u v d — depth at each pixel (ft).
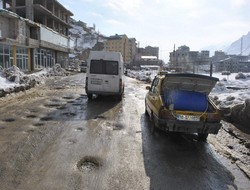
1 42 81.35
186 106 20.57
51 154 16.99
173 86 22.66
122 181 13.75
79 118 28.07
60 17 180.04
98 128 24.17
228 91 53.06
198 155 18.40
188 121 19.74
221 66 291.17
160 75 26.66
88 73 40.04
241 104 29.27
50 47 126.21
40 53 122.62
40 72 97.30
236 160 17.75
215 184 14.11
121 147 19.12
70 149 18.11
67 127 23.99
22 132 21.77
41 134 21.38
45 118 27.43
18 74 52.95
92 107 35.22
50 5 163.32
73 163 15.69
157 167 15.85
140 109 35.12
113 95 44.19
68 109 33.06
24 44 95.35
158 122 20.27
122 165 15.84
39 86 60.13
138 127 25.27
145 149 19.01
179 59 371.35
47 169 14.69
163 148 19.47
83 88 59.11
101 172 14.67
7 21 89.04
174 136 22.77
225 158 18.12
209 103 21.38
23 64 102.01
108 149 18.53
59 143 19.27
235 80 95.45
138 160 16.80
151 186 13.42
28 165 15.12
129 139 21.21
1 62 84.17
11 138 20.02
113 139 20.95
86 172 14.57
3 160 15.70
